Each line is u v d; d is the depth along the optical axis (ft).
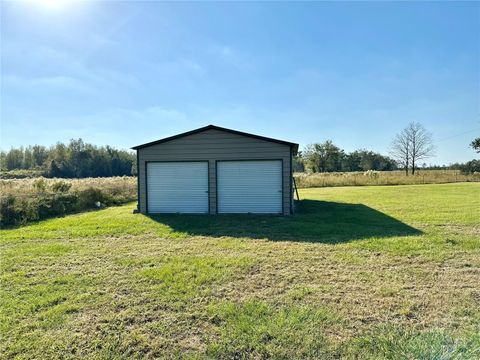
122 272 15.21
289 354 8.27
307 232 24.12
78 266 16.28
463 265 15.67
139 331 9.67
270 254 18.06
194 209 36.47
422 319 10.12
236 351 8.48
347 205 41.60
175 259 17.25
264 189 35.19
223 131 35.76
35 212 33.68
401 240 20.62
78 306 11.43
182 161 36.50
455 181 90.33
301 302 11.48
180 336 9.34
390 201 44.47
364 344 8.59
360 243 20.07
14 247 20.56
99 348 8.80
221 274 14.61
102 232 25.22
